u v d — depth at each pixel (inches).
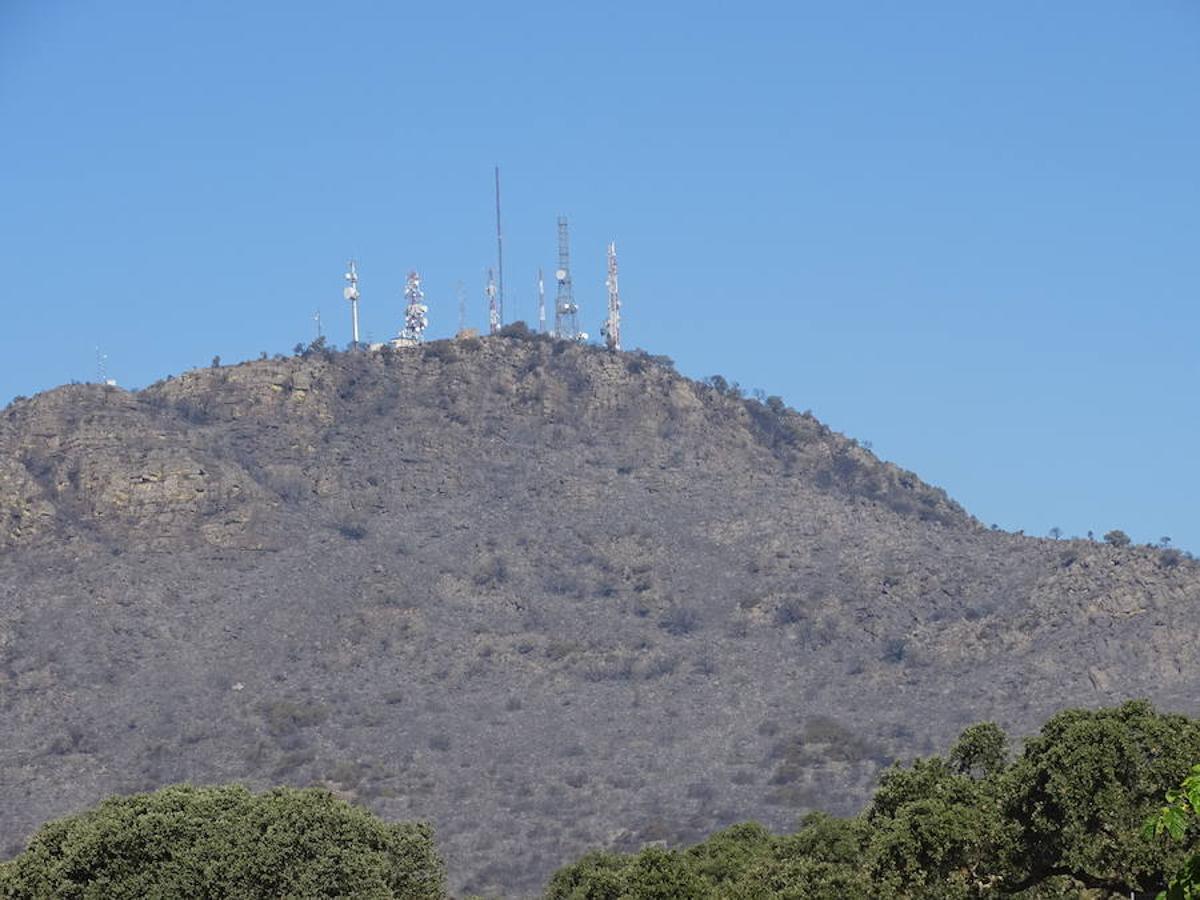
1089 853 4557.1
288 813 5428.2
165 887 5123.0
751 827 7741.1
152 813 5354.3
